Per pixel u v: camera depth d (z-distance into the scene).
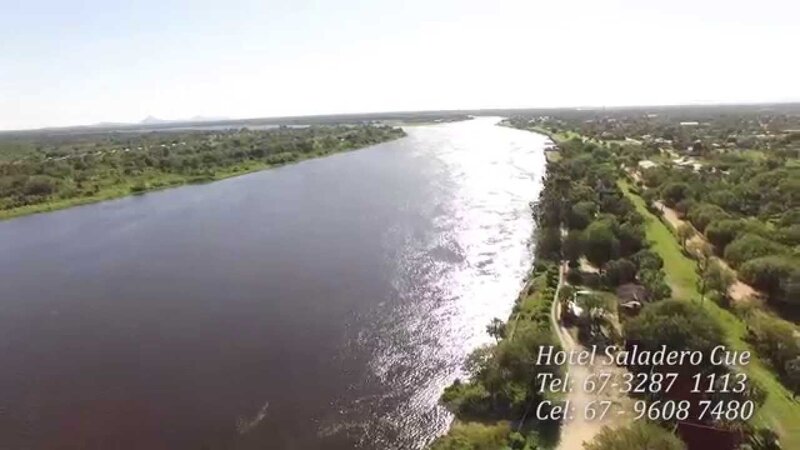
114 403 61.66
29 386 65.75
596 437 46.00
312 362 67.50
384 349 69.38
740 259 83.69
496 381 55.50
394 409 57.47
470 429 50.16
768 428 47.34
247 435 55.19
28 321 83.12
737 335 64.75
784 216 100.75
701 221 103.06
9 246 123.31
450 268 93.81
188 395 62.34
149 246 117.81
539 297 76.25
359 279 91.94
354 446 52.47
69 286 96.88
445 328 73.56
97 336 77.56
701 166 159.50
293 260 103.62
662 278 75.81
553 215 104.69
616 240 88.00
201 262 105.88
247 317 80.69
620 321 68.38
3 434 57.16
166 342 74.88
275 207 147.12
